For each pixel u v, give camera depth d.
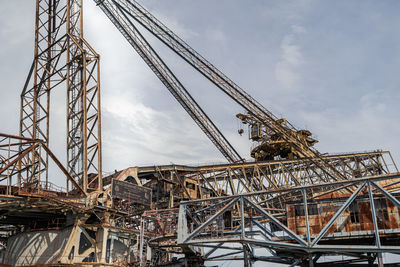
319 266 47.19
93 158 63.22
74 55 69.62
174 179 75.69
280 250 43.44
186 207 43.84
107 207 58.38
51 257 57.19
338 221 41.12
